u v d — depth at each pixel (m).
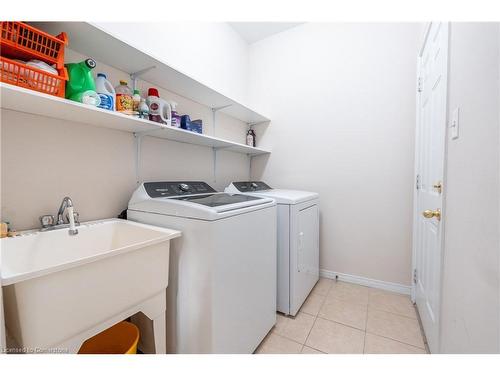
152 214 1.29
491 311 0.70
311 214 2.07
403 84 2.06
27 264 0.96
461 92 0.96
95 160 1.35
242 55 2.77
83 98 1.01
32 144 1.10
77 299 0.78
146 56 1.29
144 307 1.02
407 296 2.07
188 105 2.01
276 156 2.72
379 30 2.15
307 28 2.50
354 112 2.27
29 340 0.68
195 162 2.10
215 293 1.10
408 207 2.07
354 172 2.29
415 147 1.96
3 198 1.02
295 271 1.77
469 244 0.86
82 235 1.17
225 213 1.15
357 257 2.30
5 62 0.79
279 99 2.69
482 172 0.77
